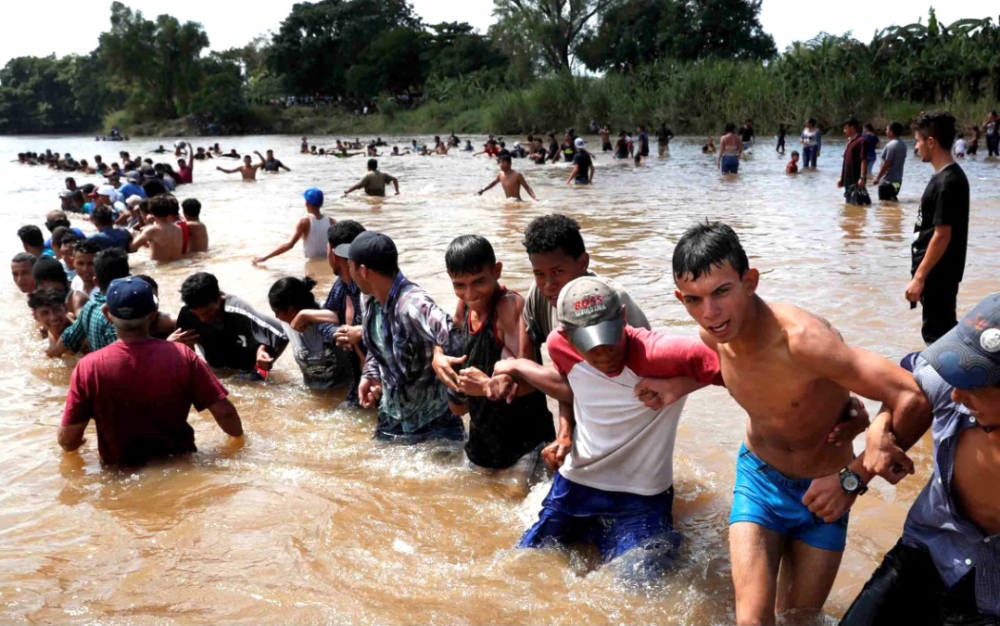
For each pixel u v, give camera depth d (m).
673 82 47.94
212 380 5.08
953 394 2.47
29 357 7.14
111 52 87.62
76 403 4.77
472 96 69.12
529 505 4.32
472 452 4.75
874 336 6.66
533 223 3.99
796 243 11.12
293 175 26.66
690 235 2.90
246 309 6.50
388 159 35.69
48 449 5.19
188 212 11.55
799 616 3.16
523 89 63.16
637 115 49.41
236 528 4.10
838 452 3.14
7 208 18.95
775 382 2.98
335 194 19.55
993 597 2.57
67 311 7.36
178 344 5.03
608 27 69.25
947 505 2.62
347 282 6.13
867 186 18.59
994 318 2.26
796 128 42.41
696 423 5.29
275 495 4.48
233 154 31.92
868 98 40.56
